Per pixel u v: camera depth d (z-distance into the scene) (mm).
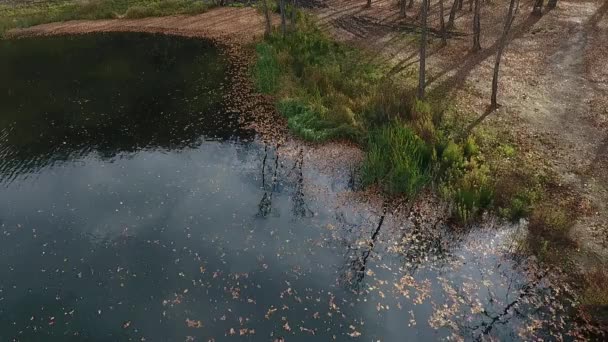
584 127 17281
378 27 29844
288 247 12594
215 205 14250
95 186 15203
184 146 17641
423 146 14922
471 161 14852
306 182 15344
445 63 23578
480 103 19219
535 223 12672
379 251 12414
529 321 10344
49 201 14508
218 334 10211
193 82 23438
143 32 31531
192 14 34812
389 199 14242
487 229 12859
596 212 13148
